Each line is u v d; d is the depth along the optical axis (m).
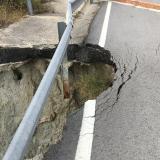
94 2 12.04
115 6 11.59
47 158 4.04
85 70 6.07
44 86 3.49
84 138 4.36
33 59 6.32
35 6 10.95
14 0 10.33
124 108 5.03
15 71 6.09
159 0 12.90
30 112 2.95
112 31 8.59
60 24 5.06
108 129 4.52
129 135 4.39
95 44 7.32
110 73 6.08
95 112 4.94
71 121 4.75
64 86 5.23
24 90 5.88
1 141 5.17
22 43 6.95
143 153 4.05
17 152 2.51
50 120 5.00
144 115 4.86
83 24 9.07
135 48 7.39
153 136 4.39
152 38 8.16
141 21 9.74
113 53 7.02
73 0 7.05
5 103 5.64
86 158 3.97
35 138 4.61
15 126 5.41
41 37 7.66
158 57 6.95
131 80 5.87
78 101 5.39
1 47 6.34
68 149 4.16
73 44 6.50
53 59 4.12
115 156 3.99
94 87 5.65
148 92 5.48
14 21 9.13
